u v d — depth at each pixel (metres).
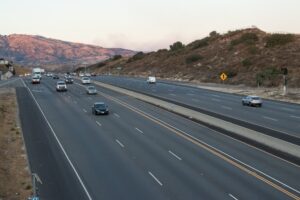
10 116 51.81
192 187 23.89
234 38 160.38
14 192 24.14
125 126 44.72
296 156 30.12
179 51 174.00
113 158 31.09
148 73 156.88
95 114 53.31
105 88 94.12
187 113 50.75
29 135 40.34
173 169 27.77
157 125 44.97
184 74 134.00
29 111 56.31
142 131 41.62
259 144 34.66
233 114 51.81
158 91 86.12
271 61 113.31
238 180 25.02
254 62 117.25
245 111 54.94
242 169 27.41
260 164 28.56
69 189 24.28
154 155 31.72
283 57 114.44
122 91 82.31
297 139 35.38
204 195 22.45
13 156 32.22
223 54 140.25
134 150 33.53
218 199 21.78
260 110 56.16
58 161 30.59
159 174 26.67
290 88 83.31
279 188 23.42
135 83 111.31
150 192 23.23
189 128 42.84
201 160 29.95
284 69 76.44
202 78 119.50
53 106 61.78
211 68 129.88
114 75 170.25
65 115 53.09
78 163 29.92
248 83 96.75
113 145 35.53
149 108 59.25
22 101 67.56
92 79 131.75
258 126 42.38
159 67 160.25
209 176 25.97
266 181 24.75
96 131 42.06
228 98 72.31
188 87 97.25
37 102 66.44
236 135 38.56
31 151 33.84
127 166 28.80
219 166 28.27
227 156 30.94
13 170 28.41
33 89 90.56
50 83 110.81
